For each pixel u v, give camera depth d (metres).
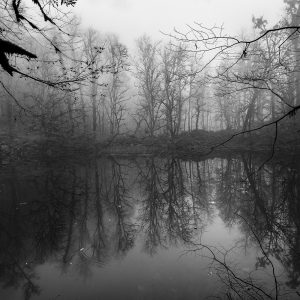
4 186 15.49
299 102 24.55
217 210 10.93
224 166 20.89
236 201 11.84
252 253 7.05
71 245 8.25
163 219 10.39
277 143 25.84
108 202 12.84
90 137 31.33
